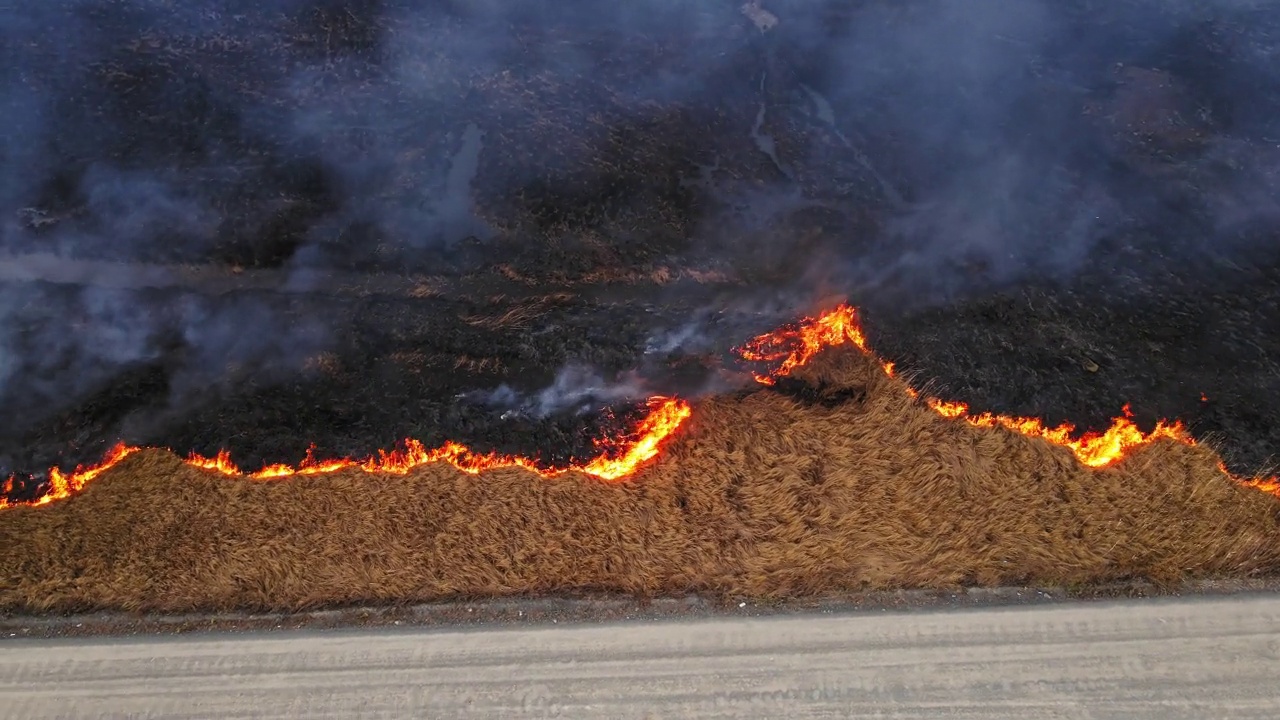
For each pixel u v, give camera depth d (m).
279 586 5.96
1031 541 5.96
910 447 6.32
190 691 5.59
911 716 5.38
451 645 5.74
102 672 5.68
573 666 5.63
